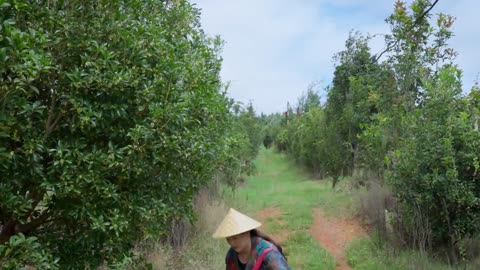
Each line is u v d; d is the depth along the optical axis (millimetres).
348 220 11977
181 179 5031
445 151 8023
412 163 8453
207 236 9484
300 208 13359
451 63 9266
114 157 4102
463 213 8312
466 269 8047
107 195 4074
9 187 3738
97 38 4184
